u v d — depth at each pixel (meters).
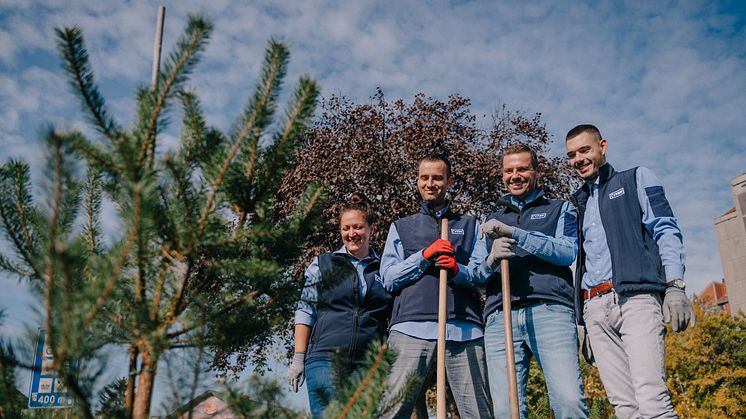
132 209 1.43
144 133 1.62
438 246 3.09
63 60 1.57
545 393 11.67
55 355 1.25
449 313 3.14
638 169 3.12
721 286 33.97
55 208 1.25
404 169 12.05
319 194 1.93
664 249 2.85
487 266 3.13
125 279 1.63
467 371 3.12
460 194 12.15
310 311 3.40
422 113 12.60
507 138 13.09
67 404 1.42
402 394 1.77
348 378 1.57
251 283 1.80
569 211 3.35
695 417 14.06
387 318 3.44
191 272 1.78
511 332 2.87
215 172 1.70
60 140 1.23
